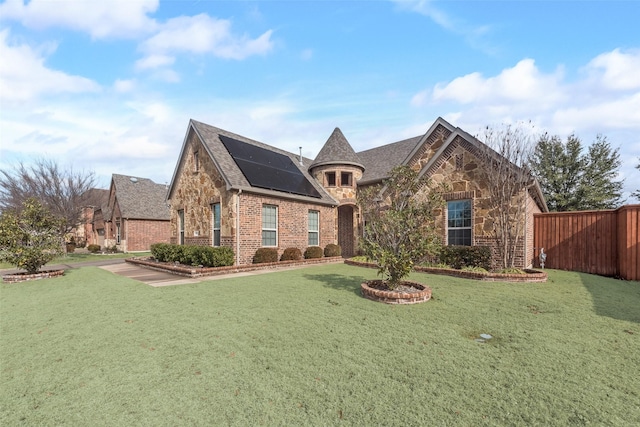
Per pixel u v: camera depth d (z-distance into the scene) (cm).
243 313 595
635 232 966
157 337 475
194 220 1609
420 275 1049
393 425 258
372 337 458
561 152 2559
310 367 365
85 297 771
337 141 2002
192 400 303
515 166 1016
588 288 809
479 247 1101
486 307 620
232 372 358
